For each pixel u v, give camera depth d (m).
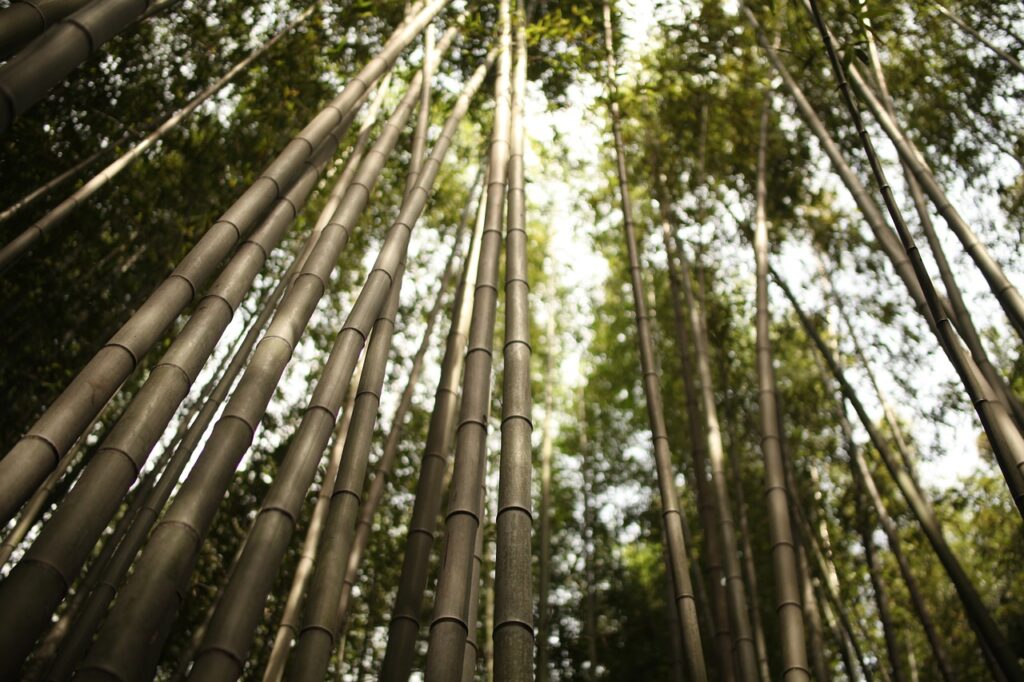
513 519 2.46
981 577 6.97
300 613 5.77
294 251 6.17
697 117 6.57
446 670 2.23
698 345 5.38
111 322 5.28
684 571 3.74
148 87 5.41
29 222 4.93
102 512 2.09
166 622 2.16
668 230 6.20
